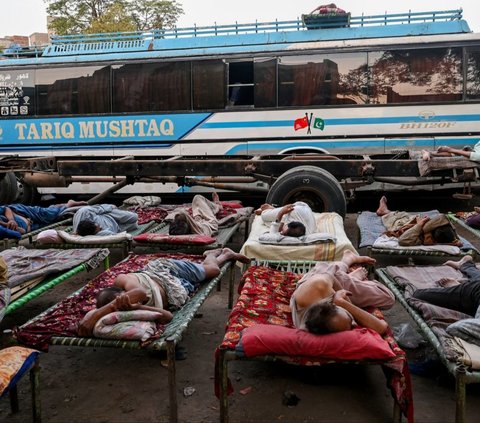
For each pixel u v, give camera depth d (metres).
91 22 23.64
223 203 8.26
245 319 3.80
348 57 9.26
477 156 6.87
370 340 3.19
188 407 3.58
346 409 3.49
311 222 6.18
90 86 10.05
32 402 3.36
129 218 6.99
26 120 10.30
